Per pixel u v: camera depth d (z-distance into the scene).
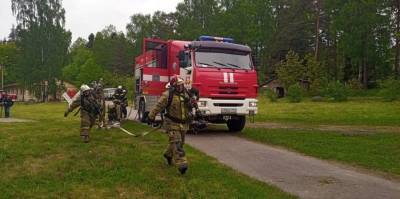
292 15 69.44
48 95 71.31
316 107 37.41
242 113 16.20
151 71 19.31
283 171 9.93
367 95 52.12
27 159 10.26
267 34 65.12
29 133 15.30
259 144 14.22
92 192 7.64
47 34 70.31
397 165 10.87
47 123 19.94
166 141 13.55
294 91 47.09
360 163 11.06
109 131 16.16
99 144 12.58
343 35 59.59
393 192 8.36
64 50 73.88
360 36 58.25
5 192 7.51
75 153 10.99
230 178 8.73
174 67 17.77
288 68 56.97
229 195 7.49
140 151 11.48
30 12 70.06
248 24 62.84
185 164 8.87
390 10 59.38
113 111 18.16
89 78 80.12
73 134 14.93
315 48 68.44
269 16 65.94
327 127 20.66
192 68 15.78
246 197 7.39
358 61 60.69
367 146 13.80
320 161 11.41
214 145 13.59
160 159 10.39
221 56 16.34
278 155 12.05
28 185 7.98
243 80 16.25
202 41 16.62
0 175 8.73
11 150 11.34
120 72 98.75
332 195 7.96
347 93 46.72
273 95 49.34
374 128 20.27
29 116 27.66
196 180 8.45
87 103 13.10
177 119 9.08
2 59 87.44
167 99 9.05
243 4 63.91
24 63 70.50
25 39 70.00
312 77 56.03
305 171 10.02
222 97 15.90
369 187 8.69
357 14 58.31
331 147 13.44
